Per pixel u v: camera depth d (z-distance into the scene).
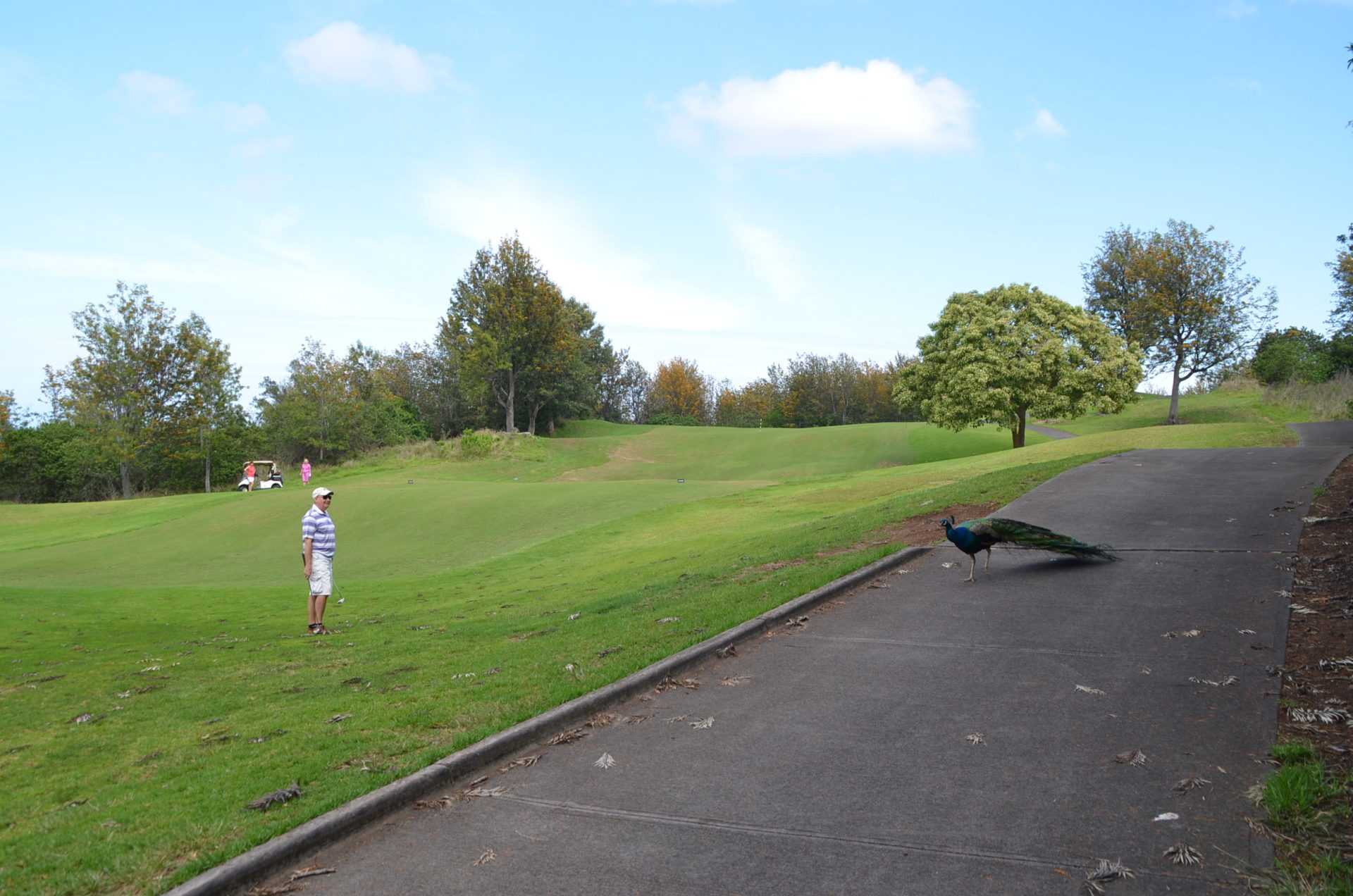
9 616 15.16
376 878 3.88
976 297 47.84
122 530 30.44
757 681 6.66
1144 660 6.52
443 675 7.84
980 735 5.30
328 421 64.06
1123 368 44.62
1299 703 5.41
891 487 24.39
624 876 3.80
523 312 67.12
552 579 16.31
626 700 6.34
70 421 63.19
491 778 5.00
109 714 7.98
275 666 9.86
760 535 17.19
